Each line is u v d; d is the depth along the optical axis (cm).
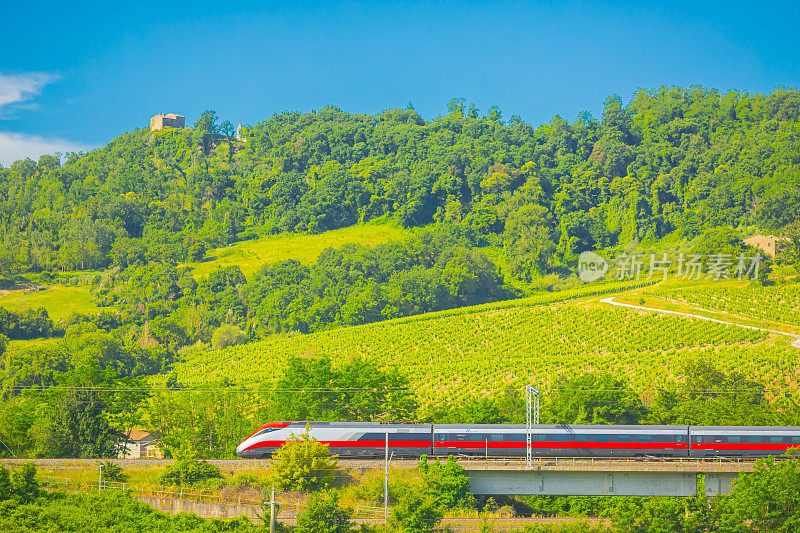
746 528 17200
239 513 18012
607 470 18212
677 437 19412
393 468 19200
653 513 17500
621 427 19562
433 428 19800
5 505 17188
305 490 18812
